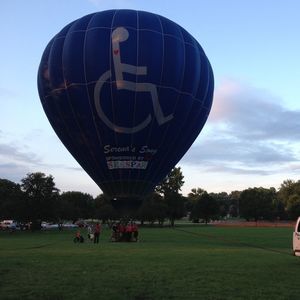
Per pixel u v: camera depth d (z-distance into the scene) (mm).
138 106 31203
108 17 32281
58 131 33719
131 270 16547
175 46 31922
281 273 16391
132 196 33156
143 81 31047
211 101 35219
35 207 93812
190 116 33156
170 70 31484
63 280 14094
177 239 47844
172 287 13117
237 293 12352
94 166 33094
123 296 11852
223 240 46438
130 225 39719
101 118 31406
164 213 121750
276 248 33281
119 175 32500
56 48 32562
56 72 32219
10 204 94750
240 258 21719
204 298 11656
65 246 33094
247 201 183125
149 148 32312
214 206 156000
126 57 30969
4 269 16500
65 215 128625
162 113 31734
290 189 194250
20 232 86875
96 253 23828
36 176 94312
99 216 137500
